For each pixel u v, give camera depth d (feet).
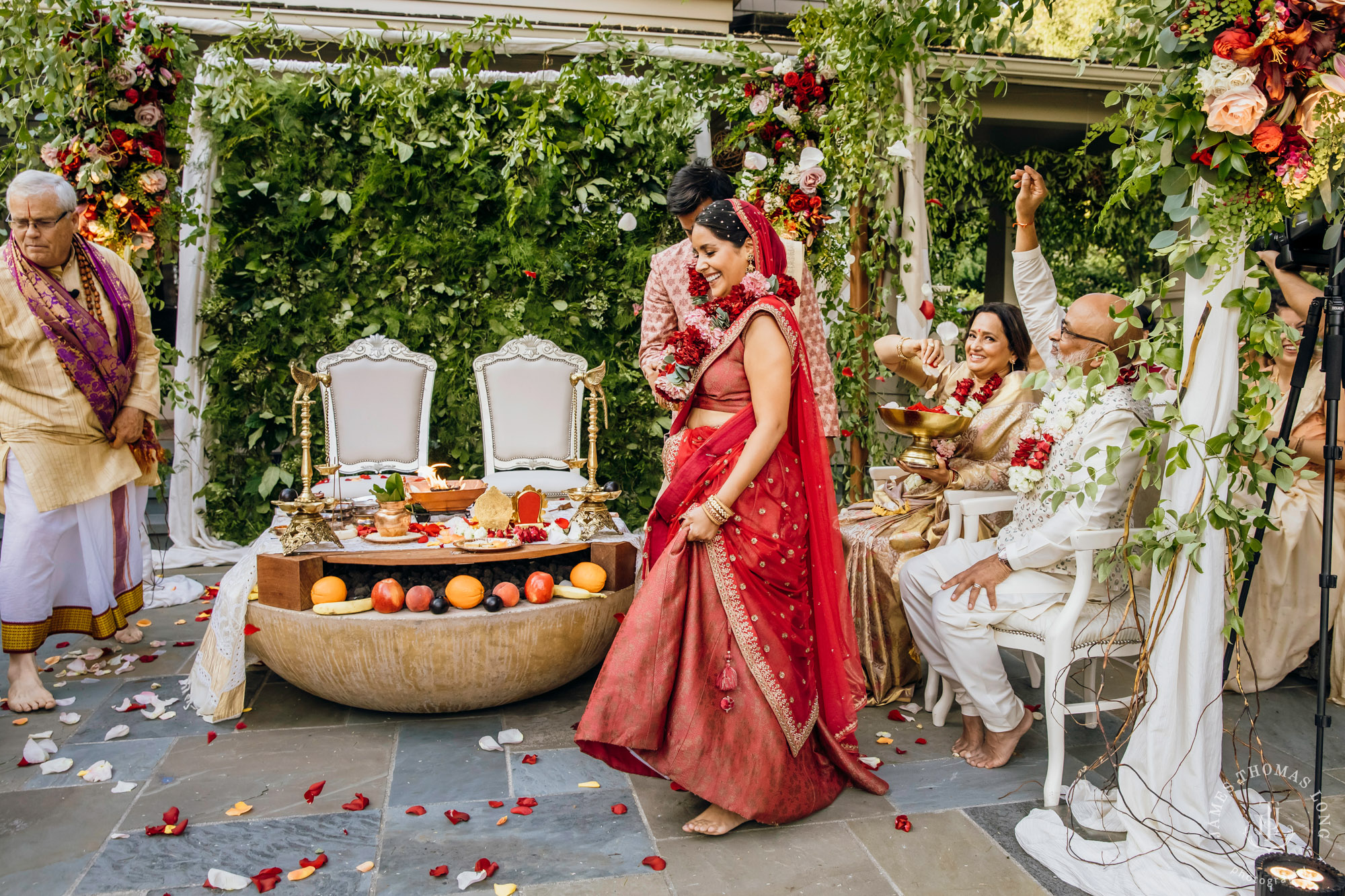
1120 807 7.05
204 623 12.71
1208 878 6.56
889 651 10.21
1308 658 11.13
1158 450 6.95
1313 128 5.73
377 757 8.65
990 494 10.09
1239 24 5.80
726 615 7.25
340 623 8.77
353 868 6.75
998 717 8.41
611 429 17.31
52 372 9.95
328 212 15.96
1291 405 7.01
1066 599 8.09
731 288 7.48
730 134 16.11
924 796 7.98
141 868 6.74
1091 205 21.77
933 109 16.85
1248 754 8.83
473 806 7.73
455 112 16.08
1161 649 6.78
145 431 11.16
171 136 15.26
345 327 16.15
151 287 15.31
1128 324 7.37
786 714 7.31
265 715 9.67
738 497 7.29
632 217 16.51
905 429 9.96
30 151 14.15
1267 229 6.29
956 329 11.71
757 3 18.98
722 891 6.51
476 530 10.00
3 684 10.30
